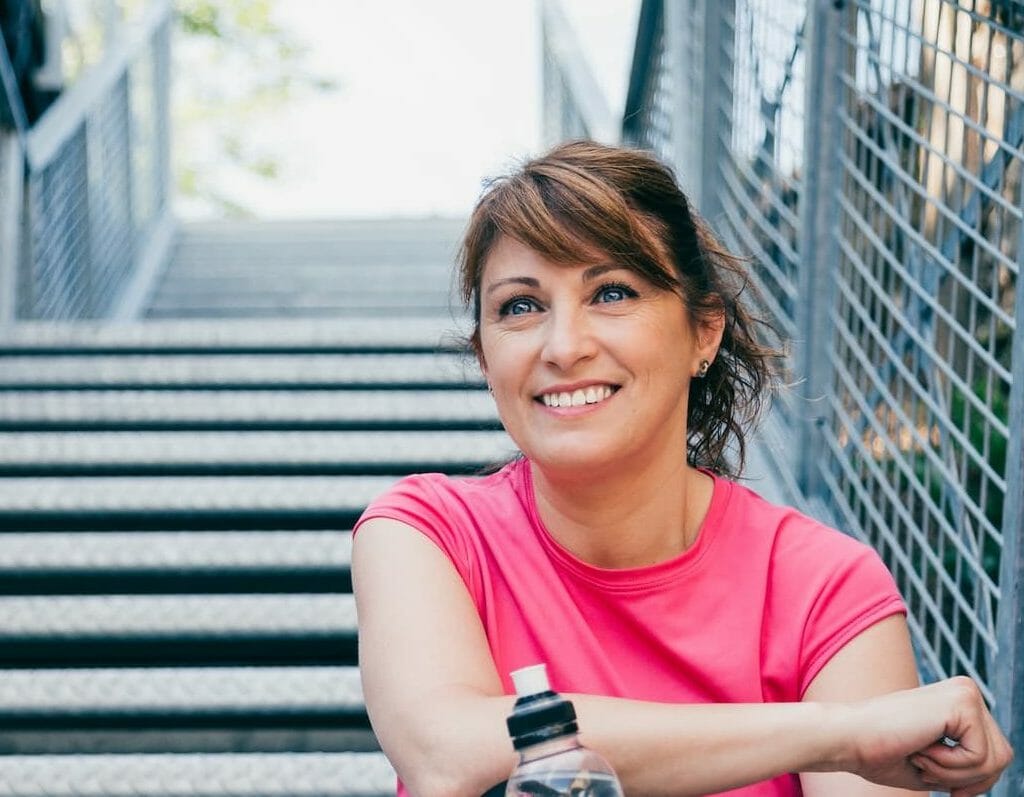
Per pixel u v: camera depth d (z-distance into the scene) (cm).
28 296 477
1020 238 176
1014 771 174
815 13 282
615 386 136
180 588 294
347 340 432
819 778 136
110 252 618
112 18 654
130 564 292
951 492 213
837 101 282
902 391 250
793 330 304
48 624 272
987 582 193
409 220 756
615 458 136
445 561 144
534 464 145
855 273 279
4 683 255
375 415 377
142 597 277
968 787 117
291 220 770
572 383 135
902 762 116
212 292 666
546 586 143
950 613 252
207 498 318
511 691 141
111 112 629
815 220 286
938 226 223
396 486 152
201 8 1709
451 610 138
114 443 346
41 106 575
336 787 234
